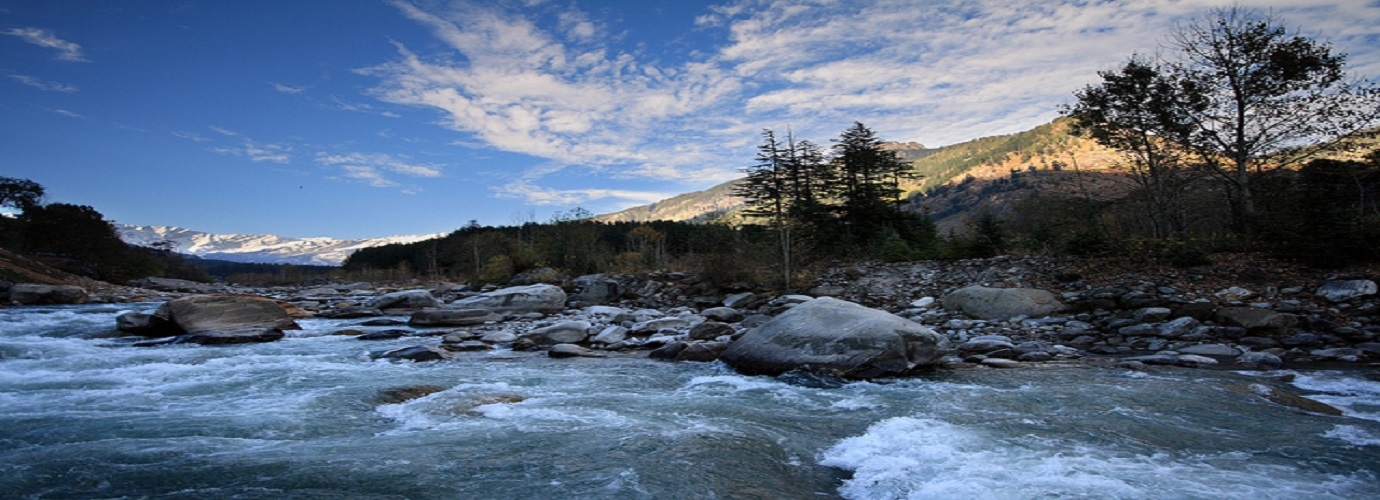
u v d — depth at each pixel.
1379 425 7.38
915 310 18.44
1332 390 9.19
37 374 11.48
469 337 17.14
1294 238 16.28
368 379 11.02
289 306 23.67
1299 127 20.77
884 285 21.36
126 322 17.83
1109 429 7.34
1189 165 23.23
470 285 35.09
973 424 7.63
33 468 6.09
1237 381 9.90
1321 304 13.95
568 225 37.84
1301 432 7.14
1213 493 5.34
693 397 9.45
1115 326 14.88
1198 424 7.51
